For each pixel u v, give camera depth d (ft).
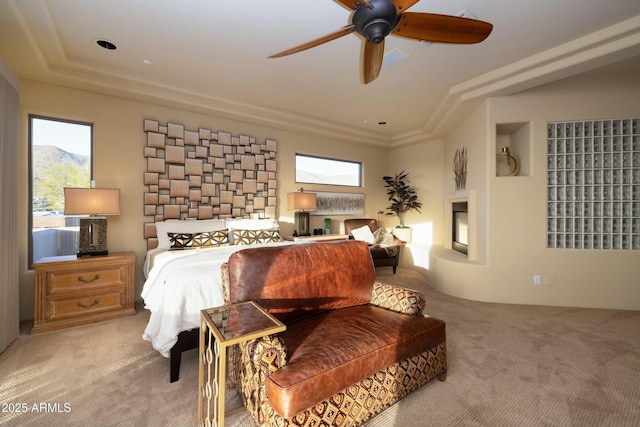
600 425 4.65
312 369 3.98
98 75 9.57
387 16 4.43
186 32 7.57
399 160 19.20
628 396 5.35
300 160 16.26
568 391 5.52
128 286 9.42
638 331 8.21
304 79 10.36
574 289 10.45
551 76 8.97
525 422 4.73
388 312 6.14
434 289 13.00
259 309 4.74
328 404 4.09
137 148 11.12
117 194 9.55
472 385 5.73
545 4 6.57
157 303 6.17
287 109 13.46
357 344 4.62
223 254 8.36
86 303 8.78
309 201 14.47
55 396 5.39
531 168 10.69
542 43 8.08
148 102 11.27
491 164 10.97
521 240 10.78
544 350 7.11
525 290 10.77
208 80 10.41
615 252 10.22
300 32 7.63
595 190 10.44
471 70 9.67
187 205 12.19
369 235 15.88
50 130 9.80
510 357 6.79
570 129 10.59
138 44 8.13
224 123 13.25
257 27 7.40
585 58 8.00
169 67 9.46
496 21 7.13
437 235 17.11
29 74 8.93
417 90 11.32
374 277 6.99
